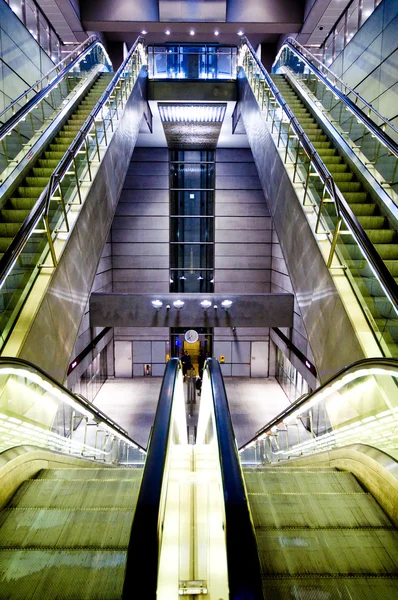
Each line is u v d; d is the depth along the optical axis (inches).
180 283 721.6
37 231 202.1
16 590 73.8
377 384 155.9
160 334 729.0
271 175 349.4
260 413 603.5
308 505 103.6
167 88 529.3
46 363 199.3
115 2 574.2
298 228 274.5
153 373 738.2
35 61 490.9
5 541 87.7
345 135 347.6
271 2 579.5
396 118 374.6
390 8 389.1
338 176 290.2
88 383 614.2
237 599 48.5
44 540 88.0
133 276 713.0
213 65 652.1
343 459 134.9
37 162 293.1
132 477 133.3
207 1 570.9
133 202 701.3
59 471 133.0
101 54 567.5
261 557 82.7
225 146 682.2
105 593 73.2
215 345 736.3
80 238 251.0
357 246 224.4
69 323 232.2
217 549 89.2
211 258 717.3
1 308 184.4
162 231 705.6
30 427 176.2
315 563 81.5
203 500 107.8
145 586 49.6
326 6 527.5
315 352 244.5
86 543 86.9
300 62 501.7
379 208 253.6
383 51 403.9
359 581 77.2
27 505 105.8
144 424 563.5
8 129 245.3
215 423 92.4
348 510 101.7
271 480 121.9
